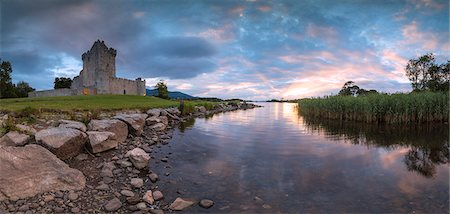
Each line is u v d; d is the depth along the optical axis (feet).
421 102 71.05
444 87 139.74
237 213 20.08
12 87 248.11
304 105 114.93
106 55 255.70
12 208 19.21
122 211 19.93
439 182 26.78
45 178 22.47
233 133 58.18
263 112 146.10
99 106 78.18
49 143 28.50
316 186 25.61
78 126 37.47
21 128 33.27
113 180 26.09
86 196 21.99
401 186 25.71
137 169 29.81
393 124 71.87
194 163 32.96
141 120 51.49
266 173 29.35
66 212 19.34
